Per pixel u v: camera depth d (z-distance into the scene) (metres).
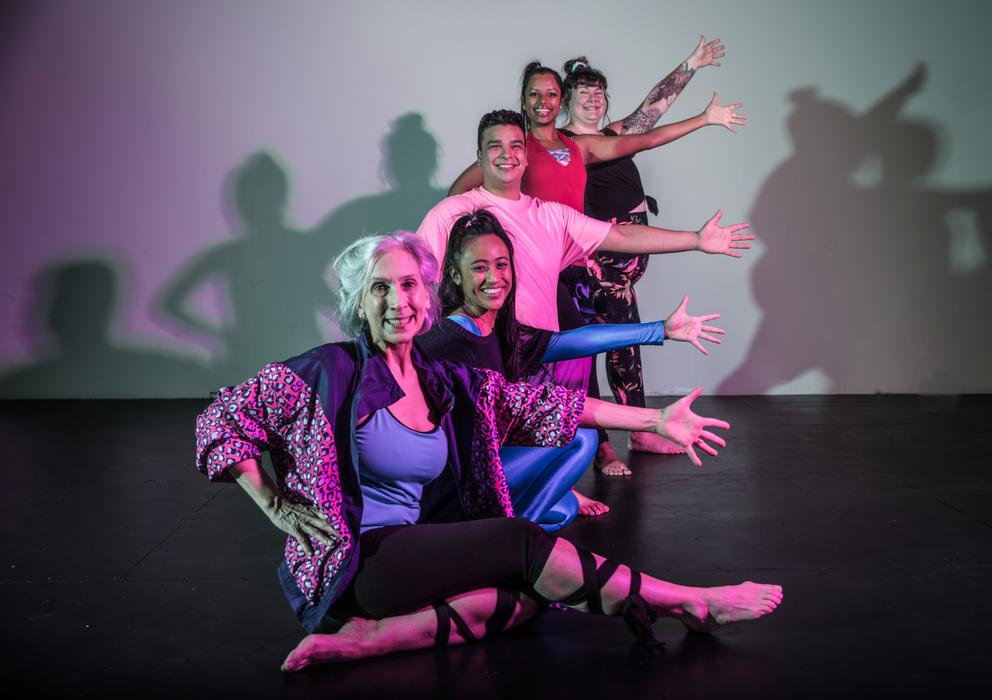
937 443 4.77
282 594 2.71
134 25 6.02
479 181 4.18
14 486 3.96
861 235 6.27
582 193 4.01
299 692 2.08
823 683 2.10
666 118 6.20
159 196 6.11
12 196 6.09
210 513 3.55
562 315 3.65
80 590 2.73
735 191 6.23
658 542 3.17
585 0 6.07
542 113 3.95
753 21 6.12
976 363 6.36
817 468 4.24
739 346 6.32
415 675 2.15
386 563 2.17
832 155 6.22
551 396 2.43
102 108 6.05
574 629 2.39
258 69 6.07
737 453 4.58
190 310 6.18
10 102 6.04
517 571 2.21
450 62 6.08
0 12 5.98
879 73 6.18
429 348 2.87
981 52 6.17
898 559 2.97
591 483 4.01
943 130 6.22
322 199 6.14
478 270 2.86
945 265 6.30
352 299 2.31
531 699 2.04
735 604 2.30
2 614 2.55
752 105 6.18
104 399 6.19
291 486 2.19
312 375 2.19
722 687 2.08
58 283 6.13
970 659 2.22
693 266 6.25
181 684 2.12
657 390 6.34
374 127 6.11
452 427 2.37
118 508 3.62
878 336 6.34
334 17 6.05
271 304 6.19
